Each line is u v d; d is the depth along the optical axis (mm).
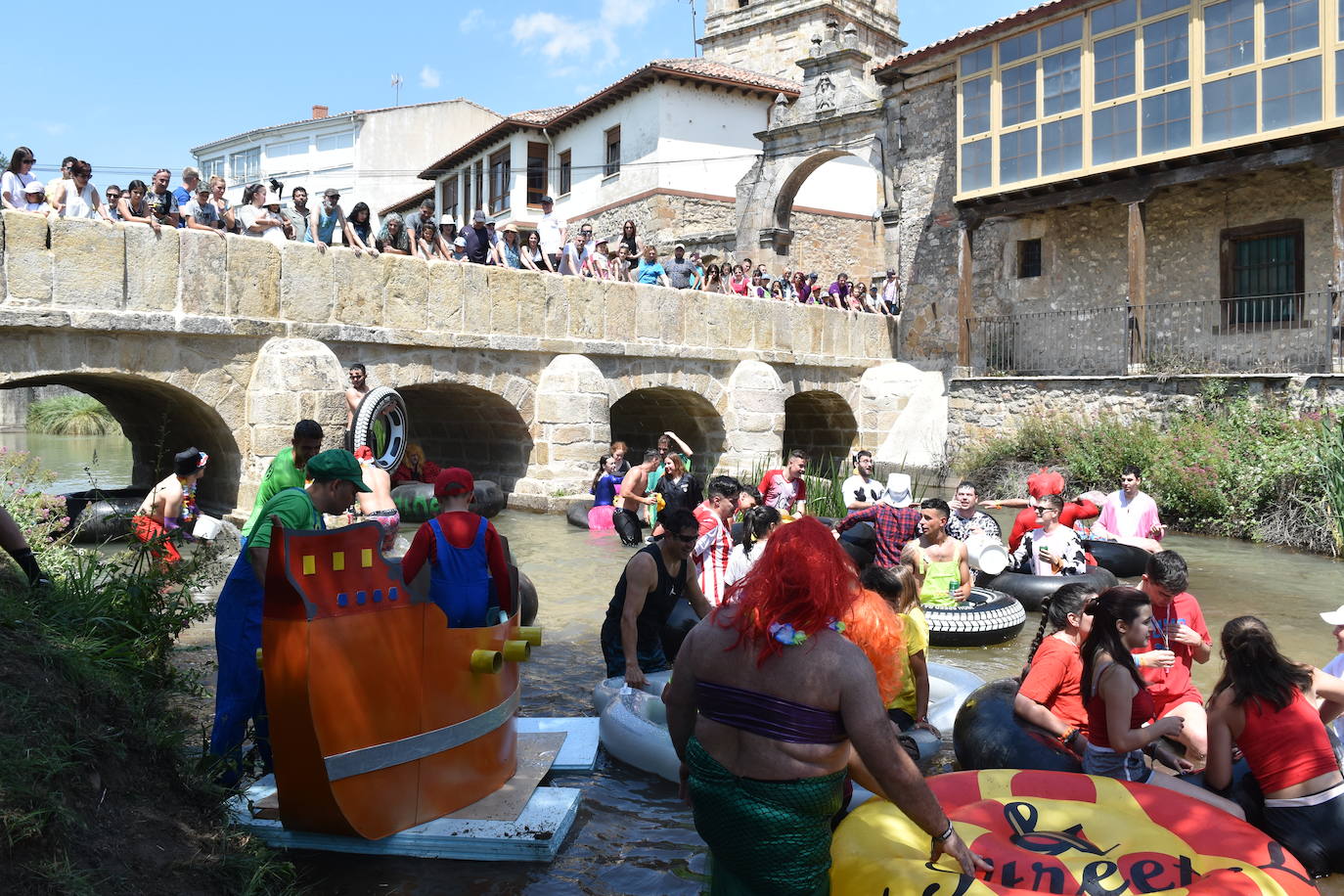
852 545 5914
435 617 4254
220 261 12305
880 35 34125
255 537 4523
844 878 3338
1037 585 8984
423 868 4016
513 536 13266
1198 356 18406
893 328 22562
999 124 19016
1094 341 19797
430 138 42781
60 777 3293
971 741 4789
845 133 23359
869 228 29078
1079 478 16359
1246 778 4352
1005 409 19312
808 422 23344
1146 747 4902
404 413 13875
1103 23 17188
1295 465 13250
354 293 13656
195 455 8555
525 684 6684
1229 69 15641
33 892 2824
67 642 4238
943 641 7996
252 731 4711
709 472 19516
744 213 25359
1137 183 17234
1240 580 10617
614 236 28797
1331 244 16828
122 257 11484
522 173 31562
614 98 28297
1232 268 18219
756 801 2658
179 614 5512
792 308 20250
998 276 21266
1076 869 3234
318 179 42969
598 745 5355
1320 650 7695
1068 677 4641
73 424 36062
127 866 3225
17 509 7887
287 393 12438
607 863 4121
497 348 15281
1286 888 3162
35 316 10773
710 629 2797
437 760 4281
